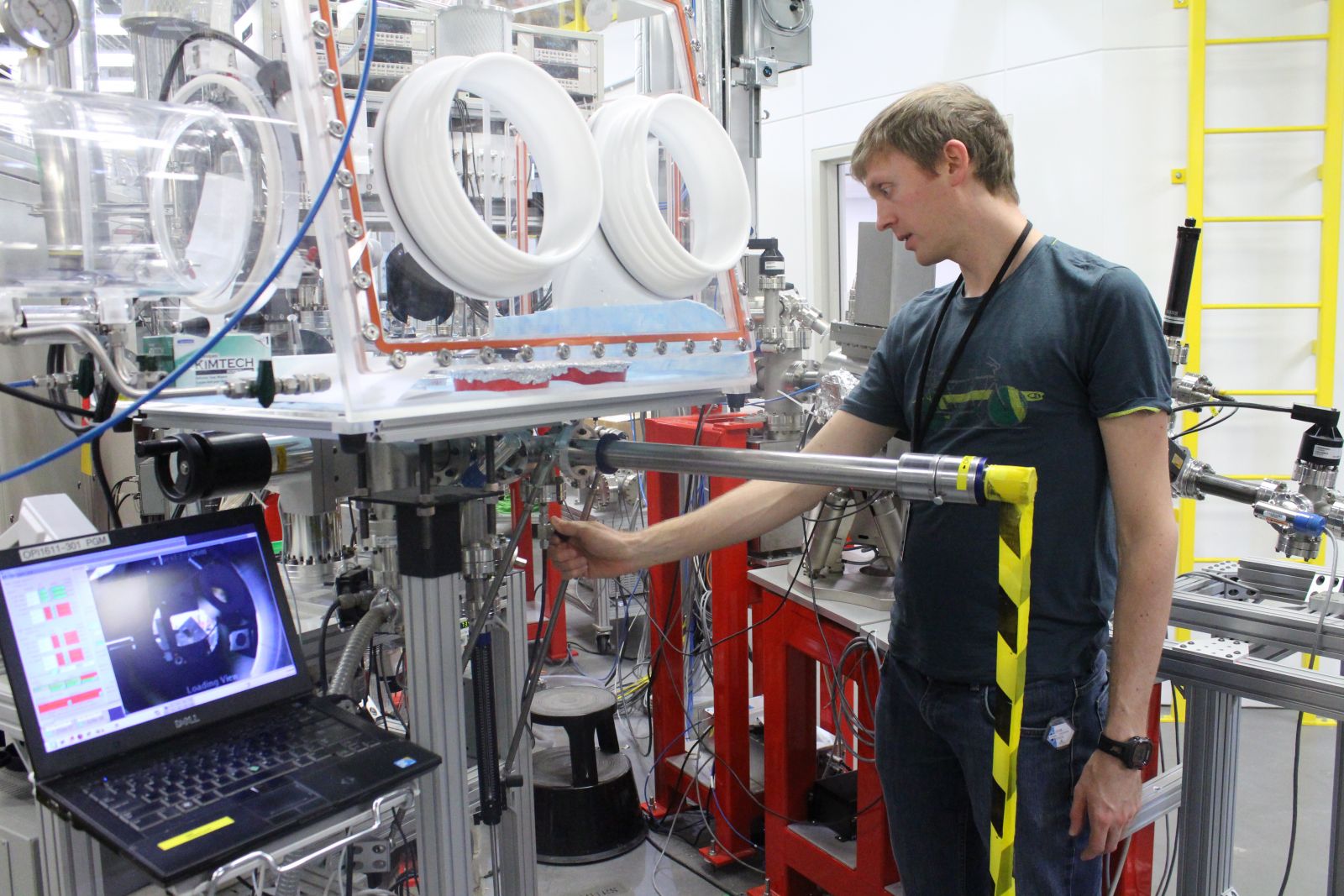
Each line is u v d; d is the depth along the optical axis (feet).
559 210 3.54
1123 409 4.10
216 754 3.41
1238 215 10.78
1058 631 4.41
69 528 4.57
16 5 3.82
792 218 15.35
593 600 13.34
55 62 4.08
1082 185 11.20
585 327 3.79
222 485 3.93
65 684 3.33
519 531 4.19
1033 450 4.37
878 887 6.57
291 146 3.34
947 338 4.74
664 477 9.21
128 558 3.62
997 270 4.56
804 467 3.41
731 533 5.01
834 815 7.38
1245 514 10.99
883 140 4.50
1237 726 5.63
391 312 3.49
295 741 3.51
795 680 7.48
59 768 3.23
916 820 5.03
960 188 4.42
